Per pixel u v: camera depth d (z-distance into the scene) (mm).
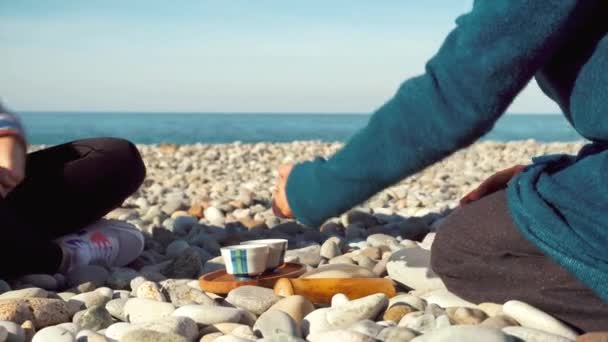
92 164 3016
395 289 2588
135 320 2328
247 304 2398
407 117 1903
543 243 1963
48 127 65000
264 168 10203
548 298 2064
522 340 1933
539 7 1755
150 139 40625
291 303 2268
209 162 11688
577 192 1940
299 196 2127
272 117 129500
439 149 1900
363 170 1981
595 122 1885
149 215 4914
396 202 5840
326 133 48750
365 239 3980
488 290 2225
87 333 2045
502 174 2531
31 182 2973
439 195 6195
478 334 1823
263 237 4062
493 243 2143
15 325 2100
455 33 1902
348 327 2080
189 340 2057
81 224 3096
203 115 131000
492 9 1799
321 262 3268
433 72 1879
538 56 1786
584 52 1878
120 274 2906
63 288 2867
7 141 2729
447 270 2311
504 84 1796
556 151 13336
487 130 1877
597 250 1883
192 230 4152
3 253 2727
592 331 2004
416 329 2088
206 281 2662
